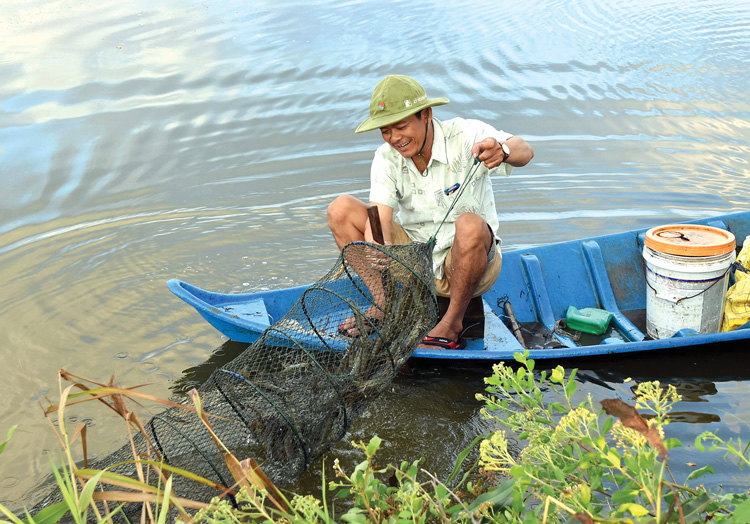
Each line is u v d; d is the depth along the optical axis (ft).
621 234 16.25
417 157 13.10
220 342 14.61
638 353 13.52
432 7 40.45
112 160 23.82
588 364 13.44
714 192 20.77
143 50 33.53
